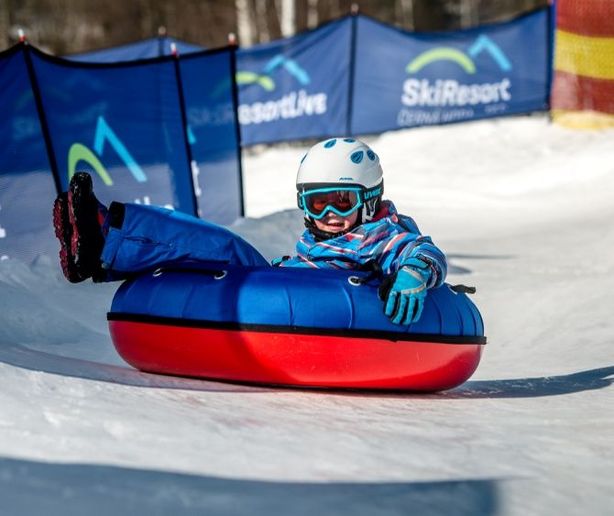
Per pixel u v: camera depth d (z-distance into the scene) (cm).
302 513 279
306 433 398
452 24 5134
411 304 518
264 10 4391
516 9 5153
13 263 850
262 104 2367
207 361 534
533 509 312
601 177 2178
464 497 316
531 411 510
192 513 271
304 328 520
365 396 536
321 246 567
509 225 1731
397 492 312
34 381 443
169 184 1130
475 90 2381
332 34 2331
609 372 690
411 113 2366
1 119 945
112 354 667
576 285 1049
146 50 2091
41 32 4184
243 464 333
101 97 1056
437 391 573
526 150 2527
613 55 2467
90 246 548
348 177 550
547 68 2397
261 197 2181
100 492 282
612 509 321
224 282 540
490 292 1077
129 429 370
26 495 274
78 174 542
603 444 423
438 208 1980
